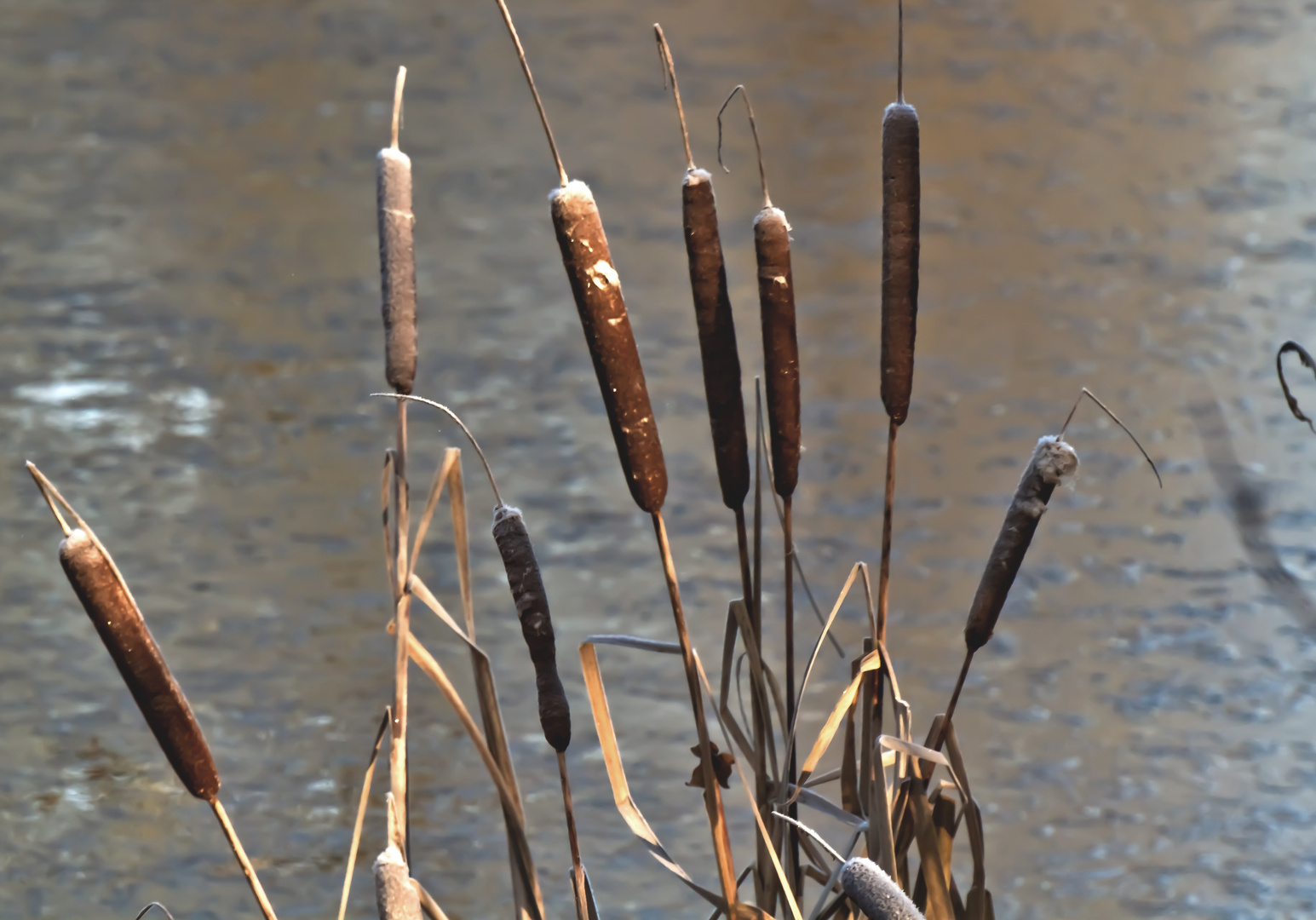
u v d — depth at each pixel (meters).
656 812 5.13
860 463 7.78
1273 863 4.74
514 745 5.61
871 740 3.56
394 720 3.54
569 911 4.61
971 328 9.30
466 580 3.61
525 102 13.63
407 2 16.83
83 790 5.39
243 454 8.08
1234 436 7.78
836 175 11.73
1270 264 9.98
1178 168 11.66
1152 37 14.90
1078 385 8.48
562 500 7.55
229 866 4.91
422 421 8.43
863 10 16.17
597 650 6.24
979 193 11.39
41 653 6.35
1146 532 6.99
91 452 8.08
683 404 8.56
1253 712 5.62
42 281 10.26
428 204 11.59
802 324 9.49
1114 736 5.48
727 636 3.57
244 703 5.90
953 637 6.14
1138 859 4.77
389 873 3.28
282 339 9.45
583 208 3.31
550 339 9.46
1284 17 15.32
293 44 15.43
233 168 12.36
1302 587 6.40
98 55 15.15
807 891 4.24
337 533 7.30
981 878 3.54
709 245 3.42
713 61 14.59
